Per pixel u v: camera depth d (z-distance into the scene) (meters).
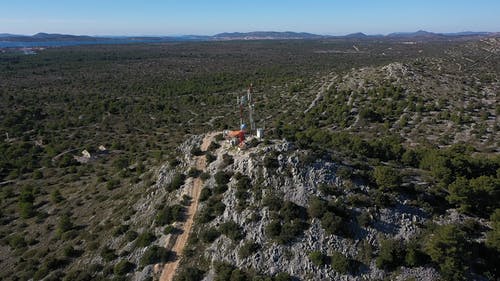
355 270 43.03
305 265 43.38
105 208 62.03
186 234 49.00
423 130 101.56
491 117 107.38
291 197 49.56
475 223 49.22
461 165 57.59
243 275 42.44
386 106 118.25
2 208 73.56
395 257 43.47
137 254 48.28
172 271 45.22
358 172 53.78
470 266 43.34
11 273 51.56
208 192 53.19
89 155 99.12
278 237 45.41
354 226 46.88
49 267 50.12
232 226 47.38
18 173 92.38
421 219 49.41
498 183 51.19
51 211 67.81
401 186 53.88
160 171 62.38
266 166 52.53
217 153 59.56
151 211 54.44
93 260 49.84
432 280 41.97
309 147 58.25
